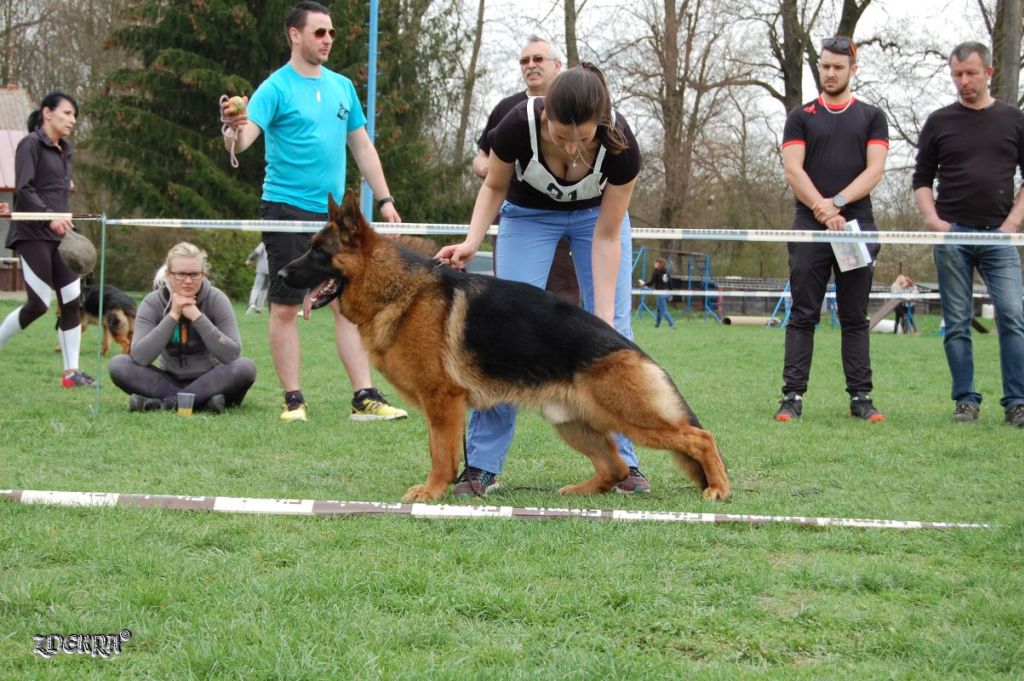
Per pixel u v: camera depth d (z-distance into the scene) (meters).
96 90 33.34
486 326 4.46
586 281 5.13
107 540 3.52
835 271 7.54
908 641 2.79
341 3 29.80
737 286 27.64
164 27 29.25
